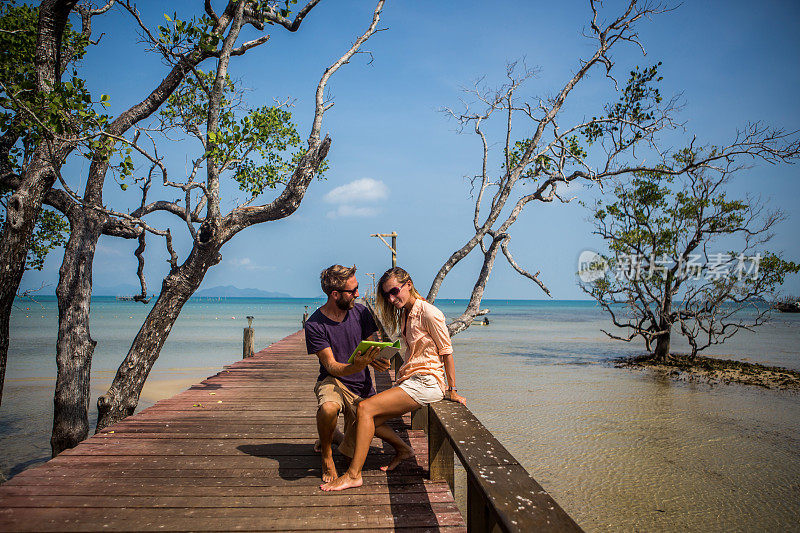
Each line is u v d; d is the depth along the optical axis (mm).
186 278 7086
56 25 6387
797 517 5676
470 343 26484
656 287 17453
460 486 6902
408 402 3396
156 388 13539
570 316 73375
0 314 5770
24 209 5879
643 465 7266
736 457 7641
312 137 7465
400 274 3412
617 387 13211
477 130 9648
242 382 8336
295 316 65688
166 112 8891
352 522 2965
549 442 8344
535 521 1677
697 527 5438
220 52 7344
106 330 34000
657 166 9266
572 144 9633
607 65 9055
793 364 18156
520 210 9188
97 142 6008
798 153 8250
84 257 6793
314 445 4500
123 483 3533
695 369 16266
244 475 3721
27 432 9297
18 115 6074
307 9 7879
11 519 2930
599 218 17453
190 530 2836
